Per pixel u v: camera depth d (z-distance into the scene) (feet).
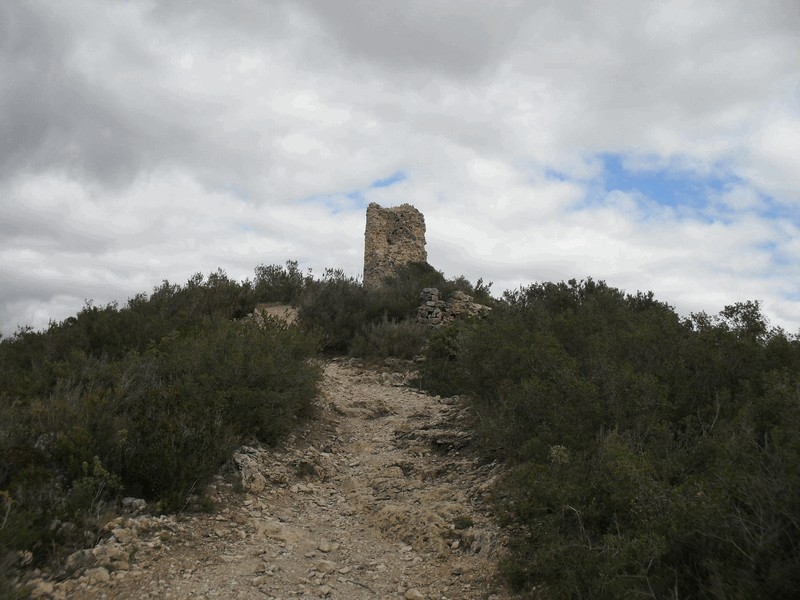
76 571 16.43
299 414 32.91
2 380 31.07
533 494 18.61
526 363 29.96
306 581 17.71
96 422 23.13
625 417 22.59
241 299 63.52
